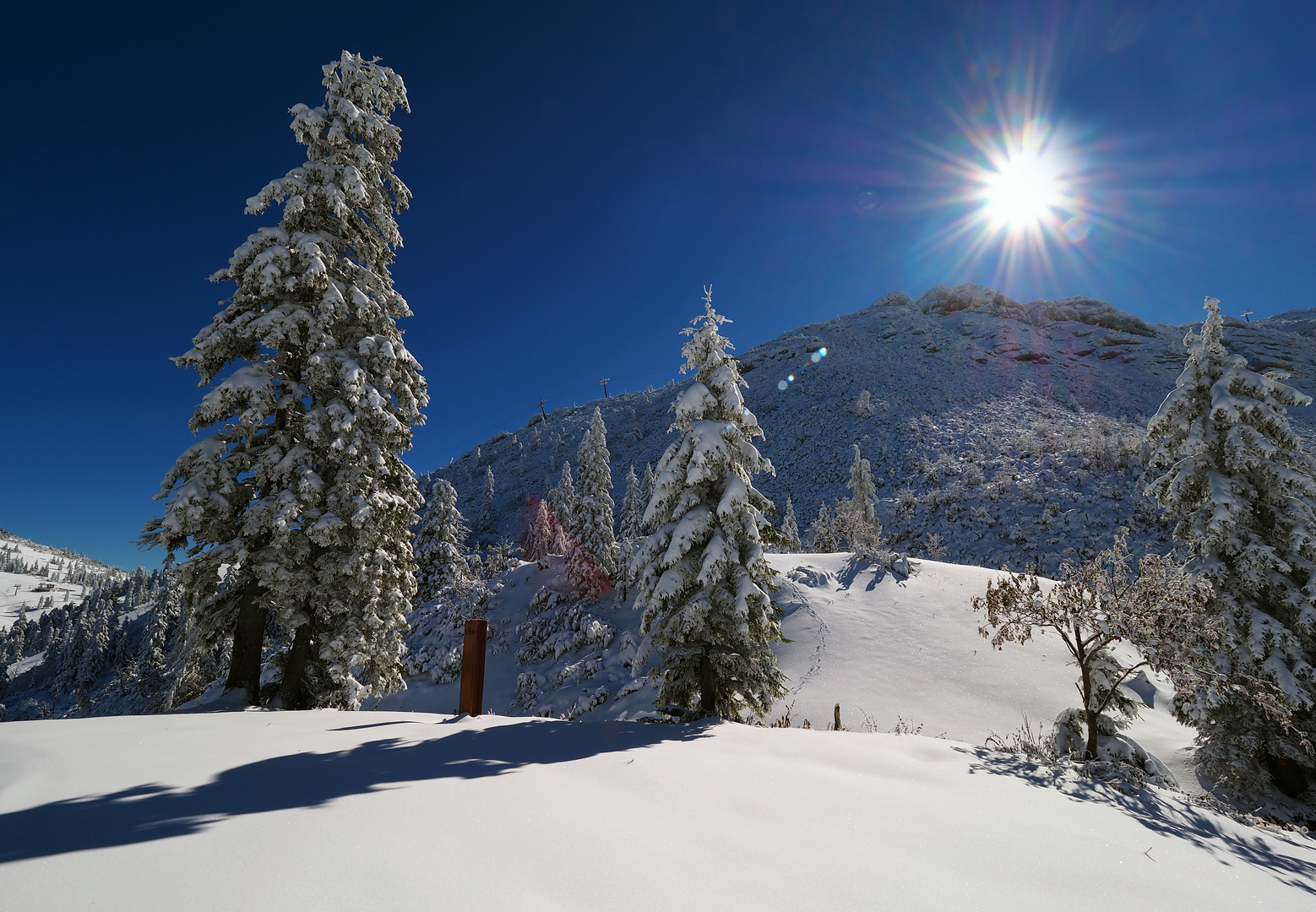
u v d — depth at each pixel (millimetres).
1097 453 63906
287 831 2723
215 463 10141
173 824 2824
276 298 11469
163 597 58938
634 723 6934
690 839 2943
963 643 22500
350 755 4660
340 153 12211
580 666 26844
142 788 3547
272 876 2213
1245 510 13414
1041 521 54562
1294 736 12477
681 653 11008
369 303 11930
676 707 10219
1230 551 13578
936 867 2863
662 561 11328
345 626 10477
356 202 12258
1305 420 75125
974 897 2564
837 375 119188
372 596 10594
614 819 3162
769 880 2518
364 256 12898
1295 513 13102
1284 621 13312
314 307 11641
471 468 154375
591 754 5004
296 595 10047
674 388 163750
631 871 2482
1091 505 55219
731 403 12109
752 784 4137
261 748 4855
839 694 20281
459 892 2152
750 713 13023
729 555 10961
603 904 2158
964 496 63781
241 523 10391
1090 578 9156
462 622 33312
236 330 10883
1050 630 22844
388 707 27734
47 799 3293
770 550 37719
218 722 6305
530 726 6391
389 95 13070
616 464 120375
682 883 2404
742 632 10328
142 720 6426
